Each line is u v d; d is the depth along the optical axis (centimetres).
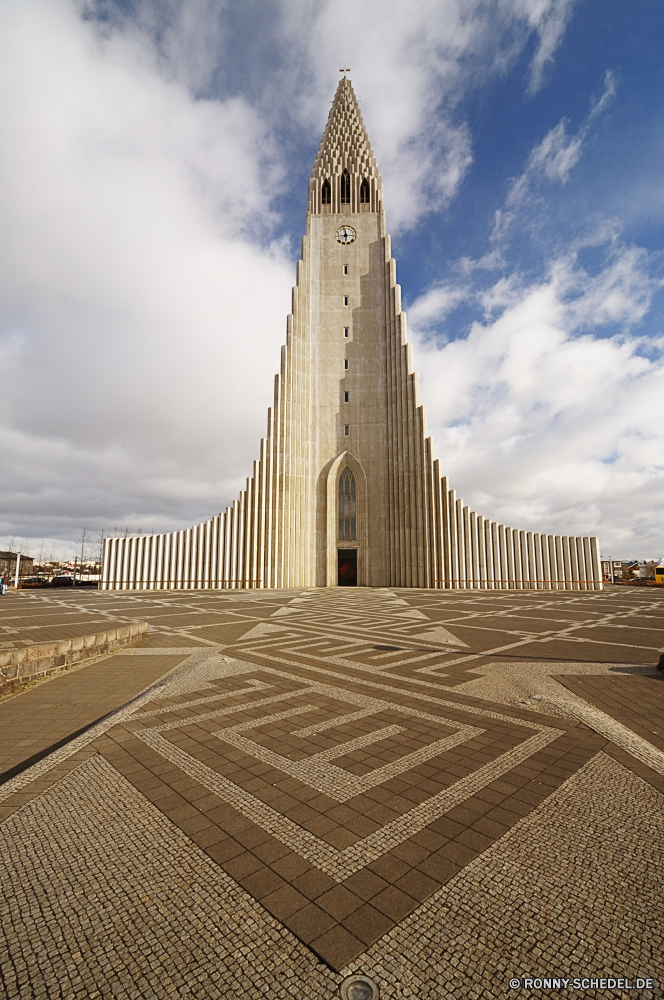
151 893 338
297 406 4653
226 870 363
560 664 1080
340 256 4966
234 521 4406
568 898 331
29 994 262
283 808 456
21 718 745
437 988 263
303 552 4562
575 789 489
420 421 4453
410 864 370
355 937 298
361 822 431
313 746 610
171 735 648
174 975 273
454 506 4334
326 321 4884
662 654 998
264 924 309
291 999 257
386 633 1576
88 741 624
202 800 471
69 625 1780
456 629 1670
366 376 4797
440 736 643
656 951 287
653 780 508
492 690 870
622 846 392
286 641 1421
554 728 671
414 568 4369
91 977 272
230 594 3597
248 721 705
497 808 454
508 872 359
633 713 743
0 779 534
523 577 4275
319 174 5116
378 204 5019
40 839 404
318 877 355
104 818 438
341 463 4716
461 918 313
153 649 1295
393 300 4753
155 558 4378
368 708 767
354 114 5353
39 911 322
